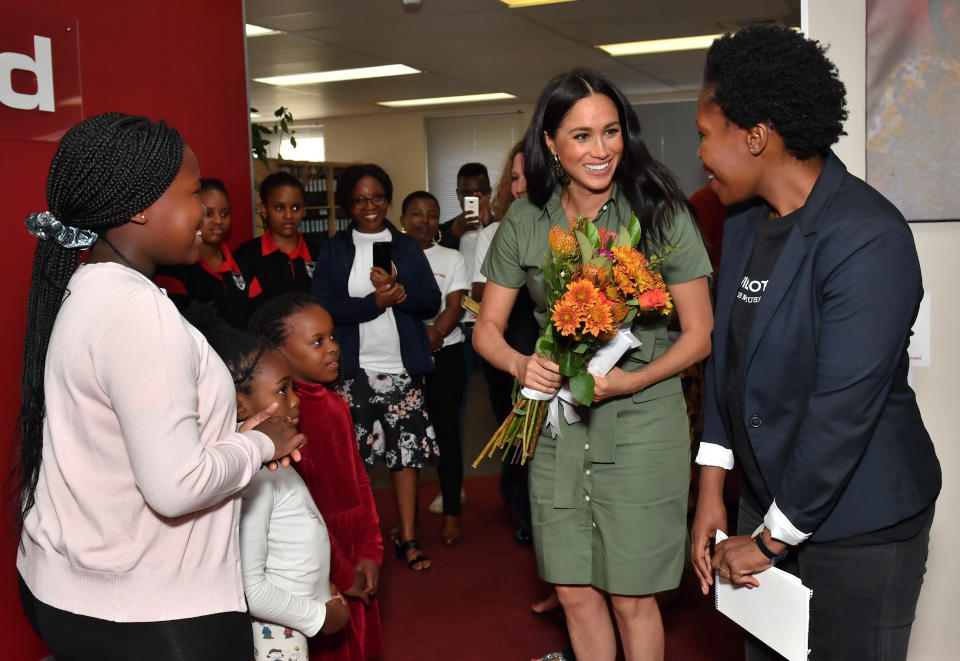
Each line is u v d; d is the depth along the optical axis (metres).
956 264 2.11
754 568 1.52
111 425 1.23
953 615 2.19
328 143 13.79
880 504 1.45
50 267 1.33
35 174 2.52
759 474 1.63
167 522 1.27
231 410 1.38
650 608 2.04
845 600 1.50
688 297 1.95
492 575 3.39
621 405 1.95
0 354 2.41
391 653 2.72
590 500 2.01
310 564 1.80
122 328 1.19
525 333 2.57
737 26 7.23
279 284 3.39
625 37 7.69
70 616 1.27
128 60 2.88
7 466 2.43
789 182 1.50
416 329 3.46
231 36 3.39
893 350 1.37
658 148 8.87
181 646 1.26
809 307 1.47
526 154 2.01
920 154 2.07
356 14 6.53
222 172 3.37
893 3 2.05
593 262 1.74
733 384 1.66
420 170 13.40
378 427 3.46
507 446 2.15
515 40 7.75
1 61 2.40
